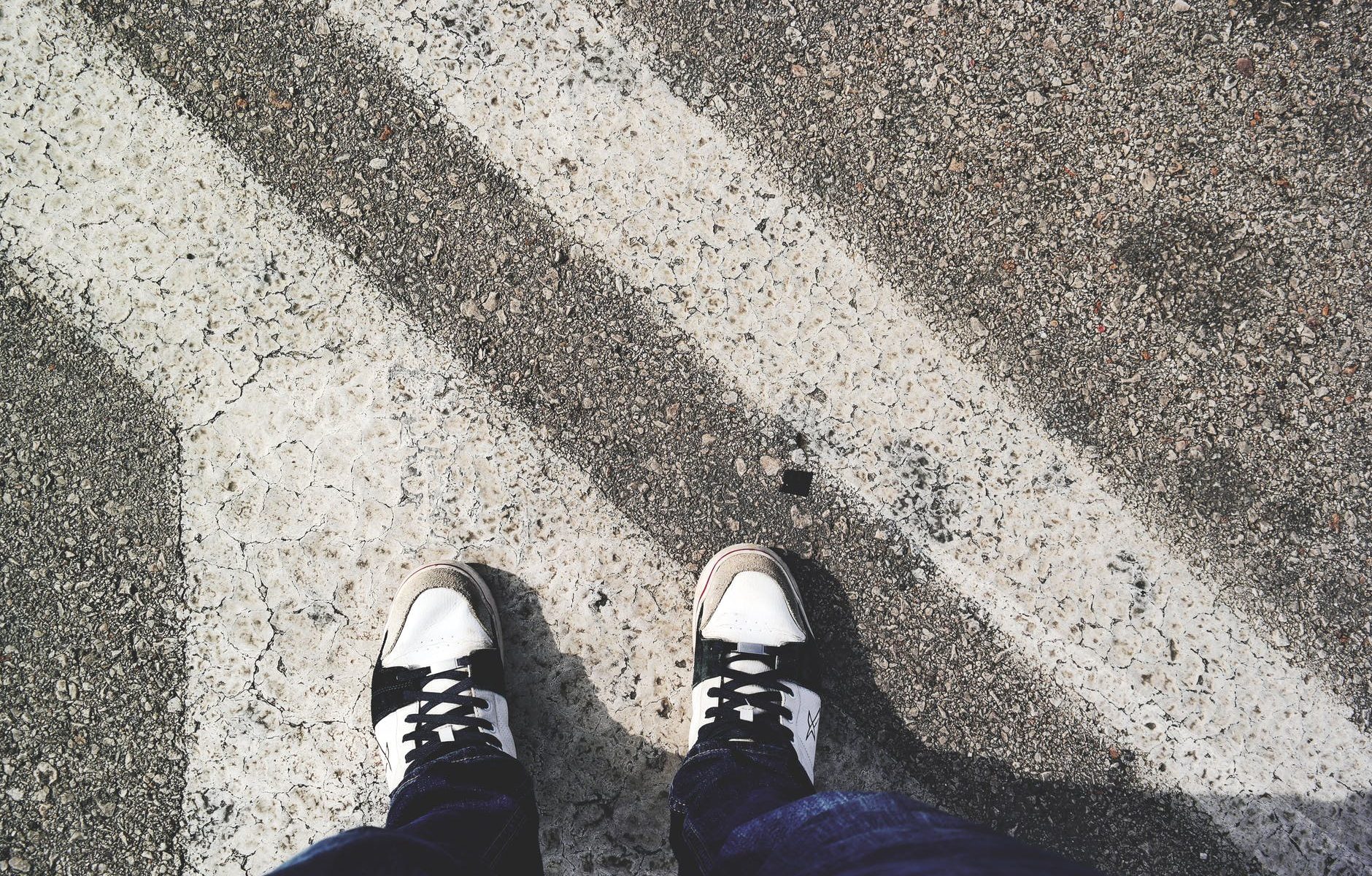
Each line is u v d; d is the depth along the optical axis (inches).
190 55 69.7
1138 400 70.6
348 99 70.0
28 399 69.7
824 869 48.1
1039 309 70.6
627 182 70.9
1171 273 70.5
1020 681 70.9
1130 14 70.4
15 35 69.6
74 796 69.4
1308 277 70.4
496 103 70.4
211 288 70.1
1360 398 70.2
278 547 70.7
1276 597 70.5
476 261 70.4
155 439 70.0
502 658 70.7
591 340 70.6
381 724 68.6
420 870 50.8
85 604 69.7
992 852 44.5
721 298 70.9
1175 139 70.5
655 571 71.3
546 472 70.9
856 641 71.4
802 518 71.4
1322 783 69.9
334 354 70.4
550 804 71.2
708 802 62.7
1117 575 70.9
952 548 71.0
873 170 70.9
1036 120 70.6
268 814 69.9
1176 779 70.5
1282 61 70.5
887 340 71.0
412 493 70.7
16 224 70.0
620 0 70.5
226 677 70.2
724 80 70.8
